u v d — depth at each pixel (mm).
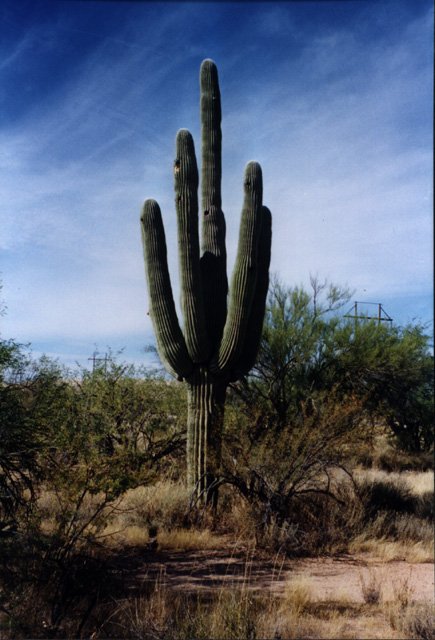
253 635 5309
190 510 9906
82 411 11680
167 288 10617
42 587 5559
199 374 10633
